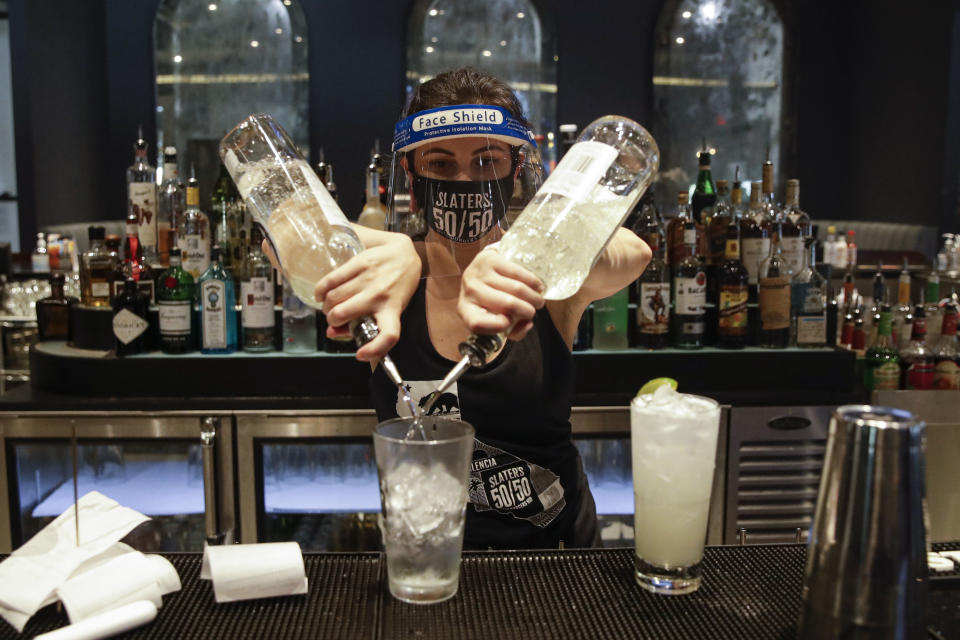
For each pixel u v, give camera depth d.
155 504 2.45
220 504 2.34
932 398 2.41
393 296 0.84
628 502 2.53
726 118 5.73
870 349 2.58
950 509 2.42
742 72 5.70
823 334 2.51
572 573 0.89
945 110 5.33
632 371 2.42
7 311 3.37
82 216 5.59
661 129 5.70
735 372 2.45
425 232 1.16
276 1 5.39
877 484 0.65
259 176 0.90
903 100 5.70
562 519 1.20
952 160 5.36
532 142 1.17
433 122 1.09
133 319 2.36
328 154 5.54
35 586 0.80
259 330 2.39
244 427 2.31
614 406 2.39
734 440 2.40
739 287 2.43
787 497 2.43
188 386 2.34
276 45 5.44
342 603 0.82
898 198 5.78
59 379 2.38
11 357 3.29
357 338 0.81
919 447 0.65
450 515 0.80
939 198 5.40
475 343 0.79
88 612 0.78
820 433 2.42
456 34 5.46
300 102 5.49
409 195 1.17
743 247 2.55
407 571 0.81
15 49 5.23
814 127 5.99
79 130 5.54
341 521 2.50
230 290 2.40
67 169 5.58
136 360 2.34
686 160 5.75
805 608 0.69
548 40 5.50
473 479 1.18
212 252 2.38
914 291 3.81
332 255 0.86
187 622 0.78
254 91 5.48
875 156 5.93
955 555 0.93
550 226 0.84
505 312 0.78
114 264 2.50
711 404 0.83
